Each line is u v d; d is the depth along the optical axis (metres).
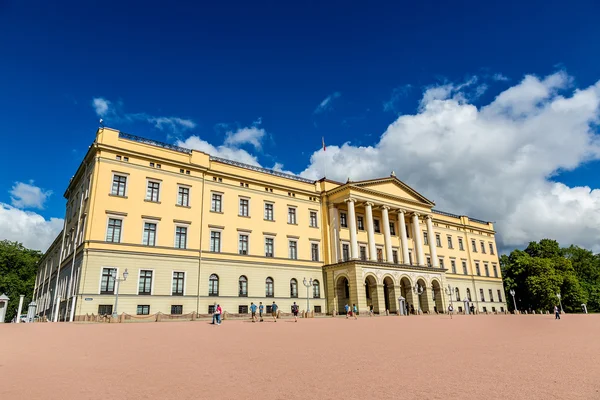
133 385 9.40
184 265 44.44
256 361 12.77
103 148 41.94
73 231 47.06
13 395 8.50
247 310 47.91
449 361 12.48
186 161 48.16
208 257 46.56
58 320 44.06
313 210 59.06
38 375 10.63
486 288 83.25
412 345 17.12
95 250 39.19
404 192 65.81
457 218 83.88
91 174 42.44
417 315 54.88
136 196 43.19
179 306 42.88
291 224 55.78
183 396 8.34
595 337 20.50
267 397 8.20
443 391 8.44
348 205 57.41
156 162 45.62
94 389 9.02
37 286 80.81
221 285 46.78
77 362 12.72
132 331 23.89
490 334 22.83
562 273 84.25
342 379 9.83
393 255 65.12
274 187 55.41
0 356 14.08
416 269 60.50
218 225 48.47
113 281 39.62
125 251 40.91
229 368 11.53
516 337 20.81
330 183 62.00
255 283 49.75
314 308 54.25
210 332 23.64
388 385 9.09
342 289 55.88
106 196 41.25
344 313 54.62
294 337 20.88
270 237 53.12
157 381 9.82
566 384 8.97
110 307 38.75
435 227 77.88
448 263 77.38
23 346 16.78
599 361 12.23
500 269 91.75
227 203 50.34
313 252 57.38
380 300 54.25
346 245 59.22
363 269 53.50
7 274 80.94
